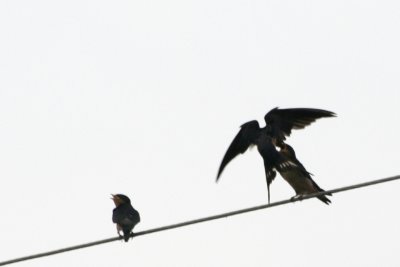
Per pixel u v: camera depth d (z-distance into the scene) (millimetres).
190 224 13461
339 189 13344
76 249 13430
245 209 13539
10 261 13148
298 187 14523
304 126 14266
